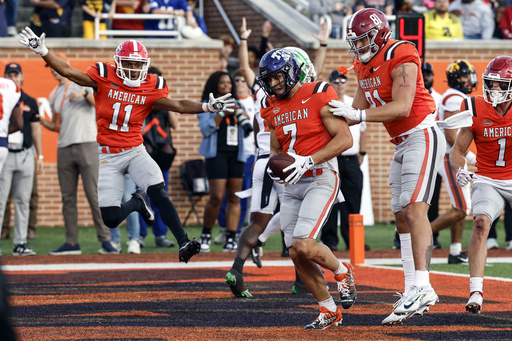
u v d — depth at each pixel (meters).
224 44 51.97
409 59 17.80
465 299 21.27
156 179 22.52
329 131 16.91
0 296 5.16
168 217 21.91
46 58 21.62
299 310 19.55
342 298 18.12
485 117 20.14
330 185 17.19
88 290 23.42
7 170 34.00
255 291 23.38
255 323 17.53
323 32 29.86
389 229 47.66
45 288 23.83
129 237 35.62
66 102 34.25
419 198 17.89
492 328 16.75
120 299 21.55
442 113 30.16
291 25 54.09
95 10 48.78
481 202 19.91
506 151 20.08
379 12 18.11
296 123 17.09
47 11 49.09
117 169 22.92
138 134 23.06
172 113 36.06
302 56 17.20
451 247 31.09
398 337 15.71
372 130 51.34
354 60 18.95
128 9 50.28
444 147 18.52
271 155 17.97
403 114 17.20
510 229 36.59
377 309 19.62
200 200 49.59
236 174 35.06
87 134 34.19
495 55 52.31
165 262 31.81
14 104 31.03
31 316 18.53
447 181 30.20
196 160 47.72
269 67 16.72
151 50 48.69
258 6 56.78
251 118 38.81
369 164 51.38
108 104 22.41
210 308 19.92
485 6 54.97
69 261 32.06
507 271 28.25
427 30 53.31
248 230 22.55
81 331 16.39
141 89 22.44
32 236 42.16
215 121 34.09
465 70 30.44
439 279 25.84
